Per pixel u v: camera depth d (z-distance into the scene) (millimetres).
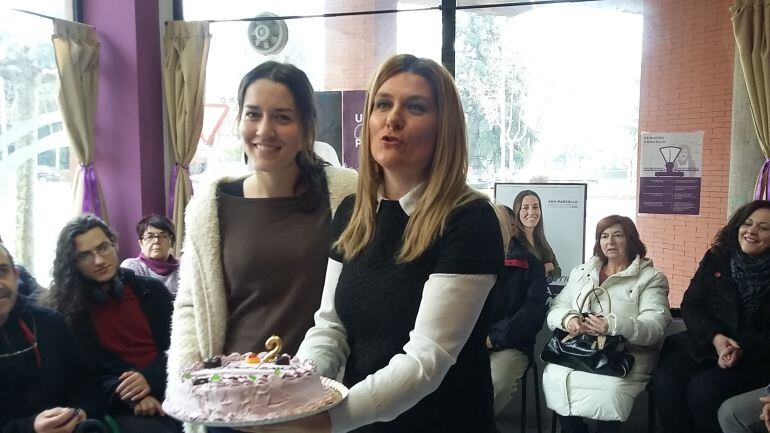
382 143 1027
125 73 3715
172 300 2678
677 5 3379
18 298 2145
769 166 2967
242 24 3900
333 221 1243
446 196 1019
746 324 2592
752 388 2463
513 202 3408
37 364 2117
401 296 1017
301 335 1362
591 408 2689
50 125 3592
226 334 1436
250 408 995
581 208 3340
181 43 3842
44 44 3518
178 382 1114
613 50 3439
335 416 946
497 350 2939
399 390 931
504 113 3555
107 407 2301
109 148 3783
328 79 3875
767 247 2598
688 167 3367
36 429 1951
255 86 1403
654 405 2811
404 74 1027
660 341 2941
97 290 2443
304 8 3838
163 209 3992
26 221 3479
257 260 1402
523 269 3033
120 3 3664
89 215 2521
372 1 3721
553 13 3473
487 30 3508
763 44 2918
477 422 1039
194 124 3848
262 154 1402
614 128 3471
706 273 2762
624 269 2996
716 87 3340
